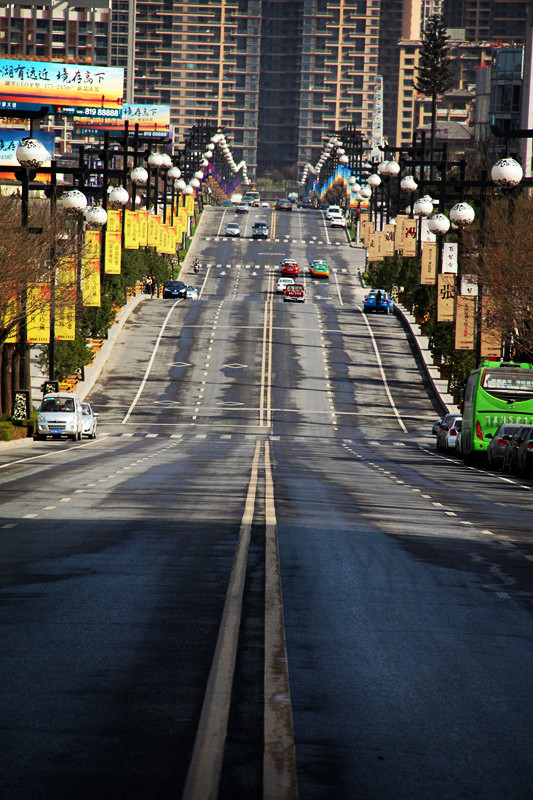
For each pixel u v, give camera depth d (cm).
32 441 18138
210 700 2723
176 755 2308
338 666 3212
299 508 8081
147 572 4859
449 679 3098
